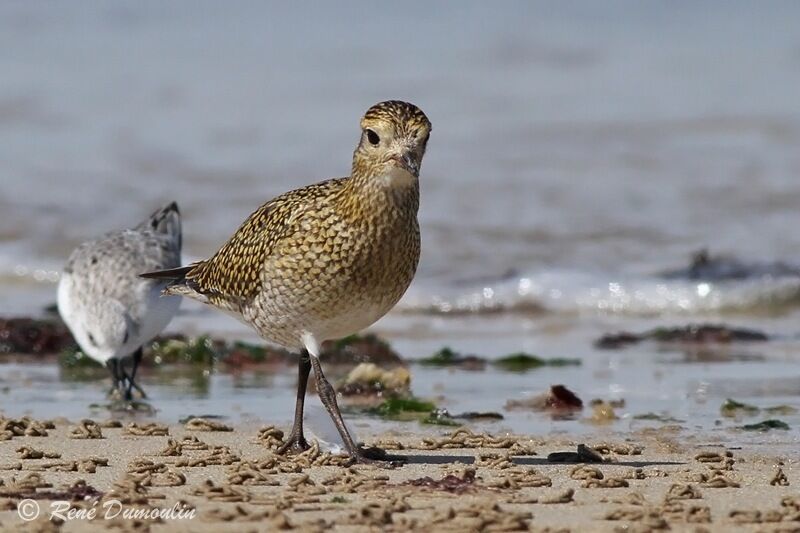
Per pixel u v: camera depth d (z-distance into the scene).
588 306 17.22
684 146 23.34
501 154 22.98
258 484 8.23
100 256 13.13
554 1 30.97
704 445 9.95
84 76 28.09
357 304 8.92
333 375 13.64
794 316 16.83
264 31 30.50
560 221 19.77
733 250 18.58
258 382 13.34
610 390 12.61
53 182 21.89
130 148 23.72
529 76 27.62
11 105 26.27
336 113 25.86
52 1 31.69
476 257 18.48
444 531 7.00
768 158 22.53
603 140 23.67
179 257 13.73
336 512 7.46
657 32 29.67
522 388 12.77
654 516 7.23
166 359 14.27
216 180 21.89
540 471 8.77
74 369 14.10
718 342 15.25
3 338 14.98
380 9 31.38
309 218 8.83
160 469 8.68
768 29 29.53
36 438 10.05
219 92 27.27
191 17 31.45
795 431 10.52
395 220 8.70
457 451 9.61
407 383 12.77
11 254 19.06
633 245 18.88
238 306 9.51
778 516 7.28
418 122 8.62
